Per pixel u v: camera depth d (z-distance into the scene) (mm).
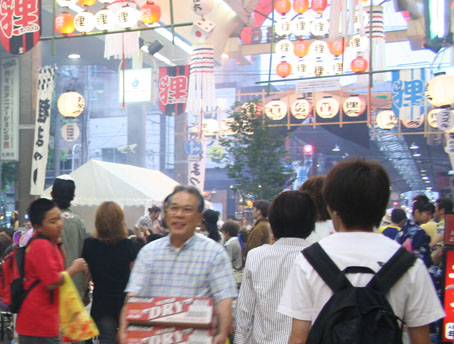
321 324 1938
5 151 14945
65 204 4973
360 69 14258
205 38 15336
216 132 19672
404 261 2004
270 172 15508
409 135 32094
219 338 2604
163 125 37000
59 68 28156
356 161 2152
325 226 3828
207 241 2861
